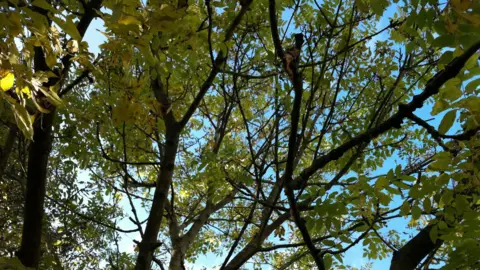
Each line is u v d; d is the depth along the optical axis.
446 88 2.22
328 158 2.48
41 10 2.62
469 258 2.44
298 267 6.83
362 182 2.66
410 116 2.29
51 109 3.04
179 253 5.26
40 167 3.17
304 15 4.67
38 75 2.09
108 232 7.26
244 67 4.73
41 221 3.26
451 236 2.54
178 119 5.53
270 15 1.95
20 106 1.77
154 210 3.53
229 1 4.08
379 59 4.68
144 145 5.41
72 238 7.09
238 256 3.86
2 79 1.80
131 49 2.35
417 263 2.89
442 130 2.24
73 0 3.67
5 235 6.62
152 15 2.20
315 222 2.59
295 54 2.06
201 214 5.73
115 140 5.25
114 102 2.91
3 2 1.75
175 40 3.21
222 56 3.74
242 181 3.89
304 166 6.75
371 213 2.81
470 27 1.84
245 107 6.00
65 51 2.55
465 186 2.47
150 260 3.35
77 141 5.38
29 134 1.79
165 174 3.64
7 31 1.78
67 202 6.67
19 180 4.48
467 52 1.96
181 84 4.64
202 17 4.29
